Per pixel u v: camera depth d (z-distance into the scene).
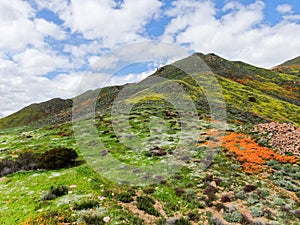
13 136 42.75
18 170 20.67
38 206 13.29
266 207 14.31
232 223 12.60
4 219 12.31
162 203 14.49
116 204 13.53
